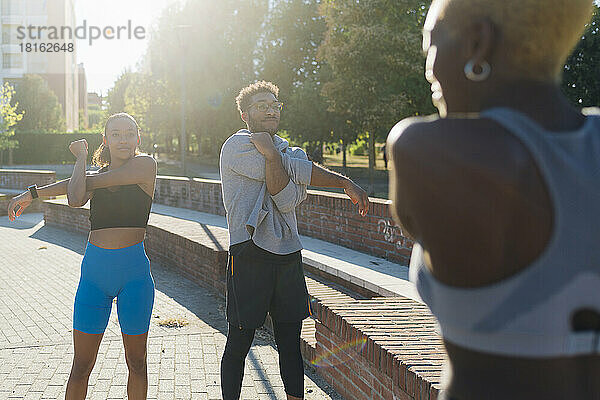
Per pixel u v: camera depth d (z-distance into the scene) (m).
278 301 3.11
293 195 3.00
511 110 0.87
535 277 0.80
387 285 5.45
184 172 31.03
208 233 9.05
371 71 24.45
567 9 0.86
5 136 41.03
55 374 4.58
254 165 2.96
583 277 0.79
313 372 4.57
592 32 24.58
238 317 3.06
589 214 0.80
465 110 0.94
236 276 3.07
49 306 6.90
